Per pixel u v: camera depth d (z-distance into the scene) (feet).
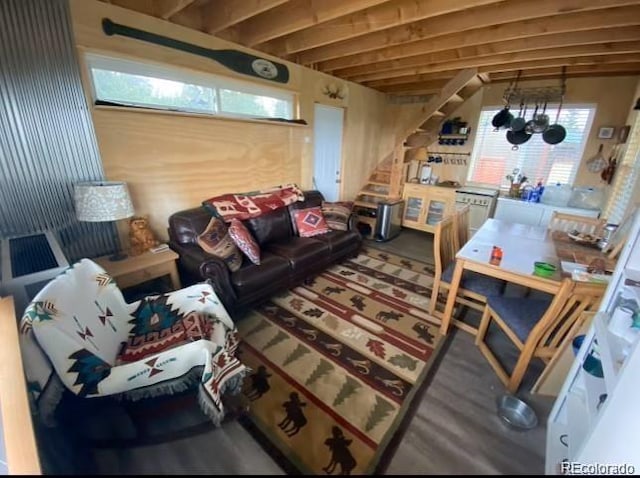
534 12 6.31
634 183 8.06
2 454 3.46
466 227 8.79
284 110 10.91
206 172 8.89
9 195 5.65
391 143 16.62
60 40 5.65
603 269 5.61
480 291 6.86
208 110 8.55
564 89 11.71
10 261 4.94
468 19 7.07
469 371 5.93
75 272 4.51
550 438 4.42
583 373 4.24
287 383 5.53
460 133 14.38
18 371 2.94
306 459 4.19
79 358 3.65
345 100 13.16
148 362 3.93
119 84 6.77
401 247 13.28
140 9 6.73
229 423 4.50
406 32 8.08
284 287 8.63
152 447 3.66
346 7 6.47
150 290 7.23
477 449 4.38
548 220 12.05
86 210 5.89
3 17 5.07
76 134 6.20
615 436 3.29
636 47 7.68
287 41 9.35
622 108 11.07
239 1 6.92
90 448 3.30
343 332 7.10
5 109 5.34
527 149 13.20
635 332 3.55
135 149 7.22
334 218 11.21
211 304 5.57
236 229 8.05
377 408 5.03
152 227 8.02
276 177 11.21
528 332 5.21
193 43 7.65
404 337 6.97
